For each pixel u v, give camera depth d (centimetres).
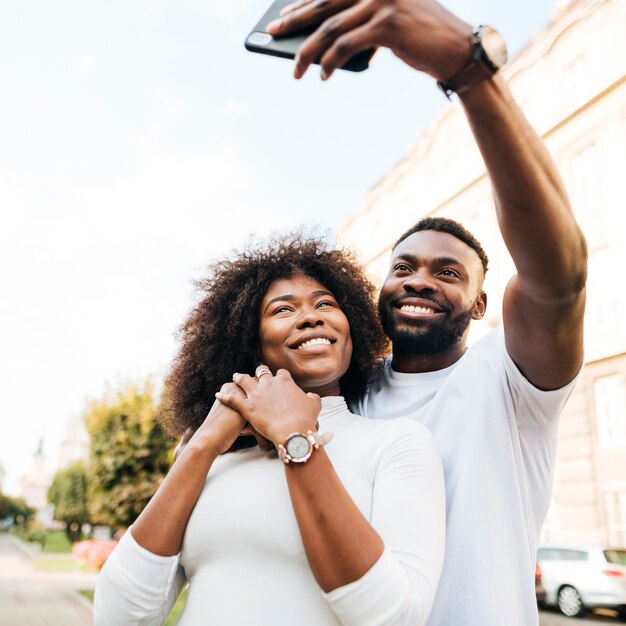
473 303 184
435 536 122
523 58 1641
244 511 126
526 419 154
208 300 174
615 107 1384
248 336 162
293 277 163
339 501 114
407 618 109
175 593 142
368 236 2183
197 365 170
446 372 175
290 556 122
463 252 184
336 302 160
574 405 1391
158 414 187
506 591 134
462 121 1758
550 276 119
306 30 98
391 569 111
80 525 4244
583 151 1460
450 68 95
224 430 133
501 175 106
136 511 1435
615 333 1328
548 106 1550
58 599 1281
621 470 1272
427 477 128
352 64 97
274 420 123
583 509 1332
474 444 148
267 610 119
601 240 1391
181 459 134
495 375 154
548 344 137
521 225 111
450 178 1777
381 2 90
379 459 133
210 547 127
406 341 178
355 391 183
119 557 128
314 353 147
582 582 992
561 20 1534
